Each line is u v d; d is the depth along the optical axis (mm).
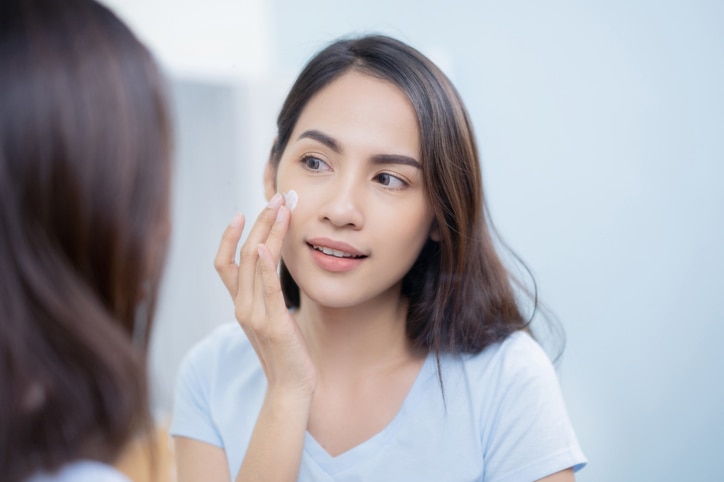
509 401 795
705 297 1424
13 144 403
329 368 837
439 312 822
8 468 422
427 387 819
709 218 1400
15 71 403
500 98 1653
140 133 452
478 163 820
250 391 859
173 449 916
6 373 406
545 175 1599
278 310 741
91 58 427
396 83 748
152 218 471
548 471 752
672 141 1433
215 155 1695
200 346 936
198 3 1761
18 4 418
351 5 1753
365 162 736
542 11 1578
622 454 1541
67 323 417
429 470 779
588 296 1558
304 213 749
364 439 806
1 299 406
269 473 739
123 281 463
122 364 434
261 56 1814
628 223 1501
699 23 1380
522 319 903
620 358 1527
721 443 1429
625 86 1482
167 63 1687
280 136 840
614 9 1482
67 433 434
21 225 409
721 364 1413
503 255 1086
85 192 426
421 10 1728
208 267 1694
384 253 753
